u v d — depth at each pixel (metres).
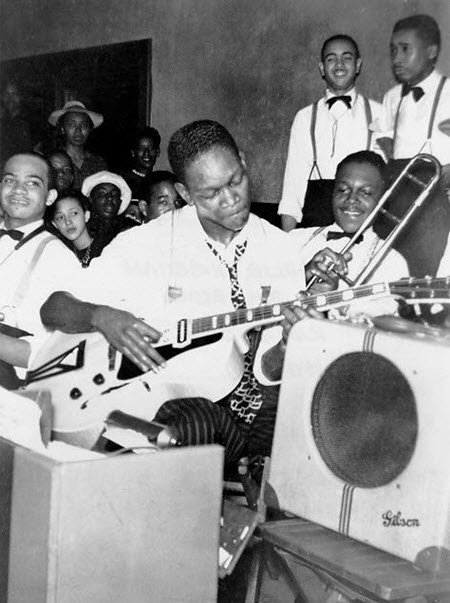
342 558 1.51
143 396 2.33
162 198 2.44
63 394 2.40
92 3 2.64
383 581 1.40
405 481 1.45
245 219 2.29
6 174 2.60
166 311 2.37
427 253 1.98
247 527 1.70
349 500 1.54
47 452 1.57
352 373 1.56
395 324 1.62
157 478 1.44
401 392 1.48
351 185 2.10
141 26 2.54
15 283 2.56
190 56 2.44
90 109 2.65
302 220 2.21
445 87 1.97
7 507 1.47
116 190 2.51
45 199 2.59
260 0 2.27
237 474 2.27
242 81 2.34
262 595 1.95
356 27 2.10
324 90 2.16
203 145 2.29
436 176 1.97
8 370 2.52
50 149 2.70
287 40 2.23
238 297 2.29
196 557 1.50
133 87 2.57
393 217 2.04
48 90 2.75
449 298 1.92
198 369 2.31
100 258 2.50
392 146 2.05
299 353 1.66
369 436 1.53
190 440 2.24
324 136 2.16
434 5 1.97
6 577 1.48
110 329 2.39
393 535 1.46
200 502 1.49
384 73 2.06
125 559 1.42
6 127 2.82
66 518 1.35
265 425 2.26
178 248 2.37
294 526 1.70
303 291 2.19
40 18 2.75
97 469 1.38
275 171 2.27
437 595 1.47
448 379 1.39
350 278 2.12
